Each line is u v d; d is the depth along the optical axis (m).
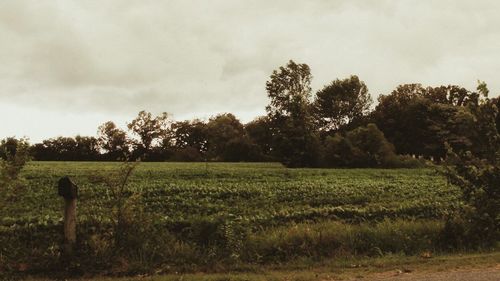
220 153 105.38
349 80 114.88
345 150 63.53
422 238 13.03
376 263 10.43
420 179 38.84
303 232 12.61
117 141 130.88
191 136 144.25
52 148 127.88
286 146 64.50
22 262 10.27
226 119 115.44
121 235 10.76
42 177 35.25
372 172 47.97
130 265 10.16
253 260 11.33
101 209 16.19
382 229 13.33
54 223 14.90
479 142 12.26
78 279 9.47
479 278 8.34
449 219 13.36
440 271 9.25
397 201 23.59
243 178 38.94
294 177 40.62
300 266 10.55
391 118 98.50
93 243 10.31
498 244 12.61
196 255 10.88
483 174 11.75
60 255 9.99
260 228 15.85
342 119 116.31
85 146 130.00
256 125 106.31
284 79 94.88
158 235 11.44
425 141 88.94
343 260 11.25
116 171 11.49
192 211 19.89
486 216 11.73
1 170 10.38
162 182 32.47
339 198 24.72
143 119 131.62
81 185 28.66
